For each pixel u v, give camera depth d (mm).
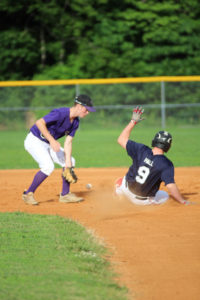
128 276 11875
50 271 11820
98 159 40344
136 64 87562
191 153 42844
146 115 74500
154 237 15109
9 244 14273
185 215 17766
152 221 17094
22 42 85438
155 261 12938
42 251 13570
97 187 26172
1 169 35812
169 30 87375
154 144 18297
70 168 20438
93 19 89625
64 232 15680
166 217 17578
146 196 18844
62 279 11250
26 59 86500
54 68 84562
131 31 88688
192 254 13453
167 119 74500
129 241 14750
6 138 63312
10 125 74062
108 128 73875
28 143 20672
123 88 76625
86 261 12742
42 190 25547
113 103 76438
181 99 77375
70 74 83000
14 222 17109
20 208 20469
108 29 87812
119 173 31875
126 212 18812
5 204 21516
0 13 89562
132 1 88062
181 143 51500
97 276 11680
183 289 11039
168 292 10867
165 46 88562
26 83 60688
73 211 19500
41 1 85625
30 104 74750
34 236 15172
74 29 87688
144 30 88250
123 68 86125
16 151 48844
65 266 12250
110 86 76500
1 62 86500
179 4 90438
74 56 87562
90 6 87312
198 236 15102
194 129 69750
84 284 10992
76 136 62625
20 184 27938
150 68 86938
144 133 62781
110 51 88000
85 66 85812
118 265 12664
